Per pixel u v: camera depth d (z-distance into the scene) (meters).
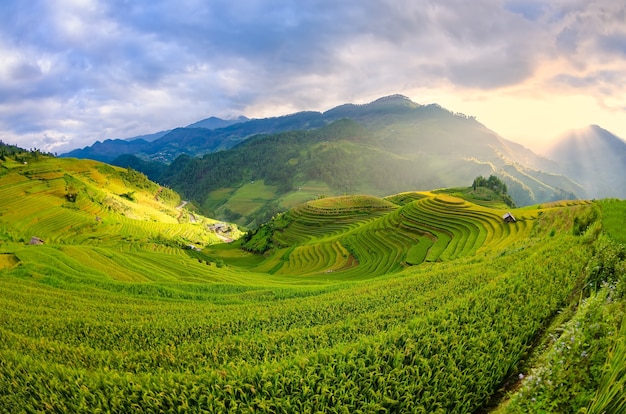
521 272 15.59
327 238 107.06
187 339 18.97
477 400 8.84
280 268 87.69
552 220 52.31
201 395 9.54
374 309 20.53
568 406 6.26
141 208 186.00
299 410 8.76
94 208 146.75
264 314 22.16
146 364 13.96
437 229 78.00
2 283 34.22
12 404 11.35
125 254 57.00
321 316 20.73
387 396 8.70
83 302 29.56
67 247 52.00
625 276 10.13
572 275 14.88
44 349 15.88
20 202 125.25
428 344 10.05
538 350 10.51
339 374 9.45
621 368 5.83
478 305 12.45
